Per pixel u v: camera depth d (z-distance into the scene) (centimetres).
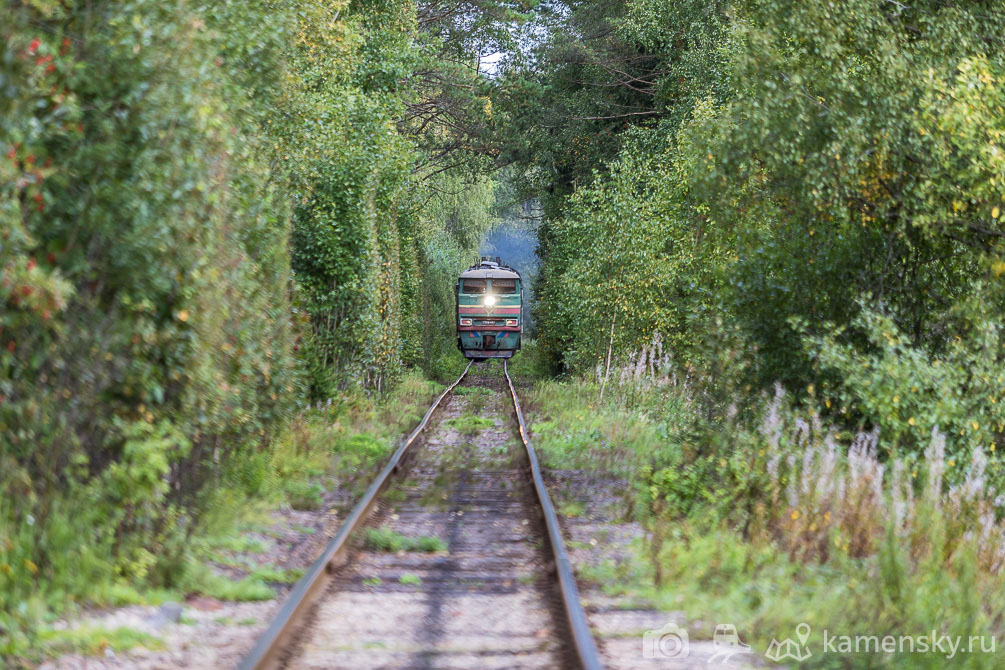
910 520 3625
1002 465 4894
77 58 3034
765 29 5894
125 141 3155
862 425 5291
